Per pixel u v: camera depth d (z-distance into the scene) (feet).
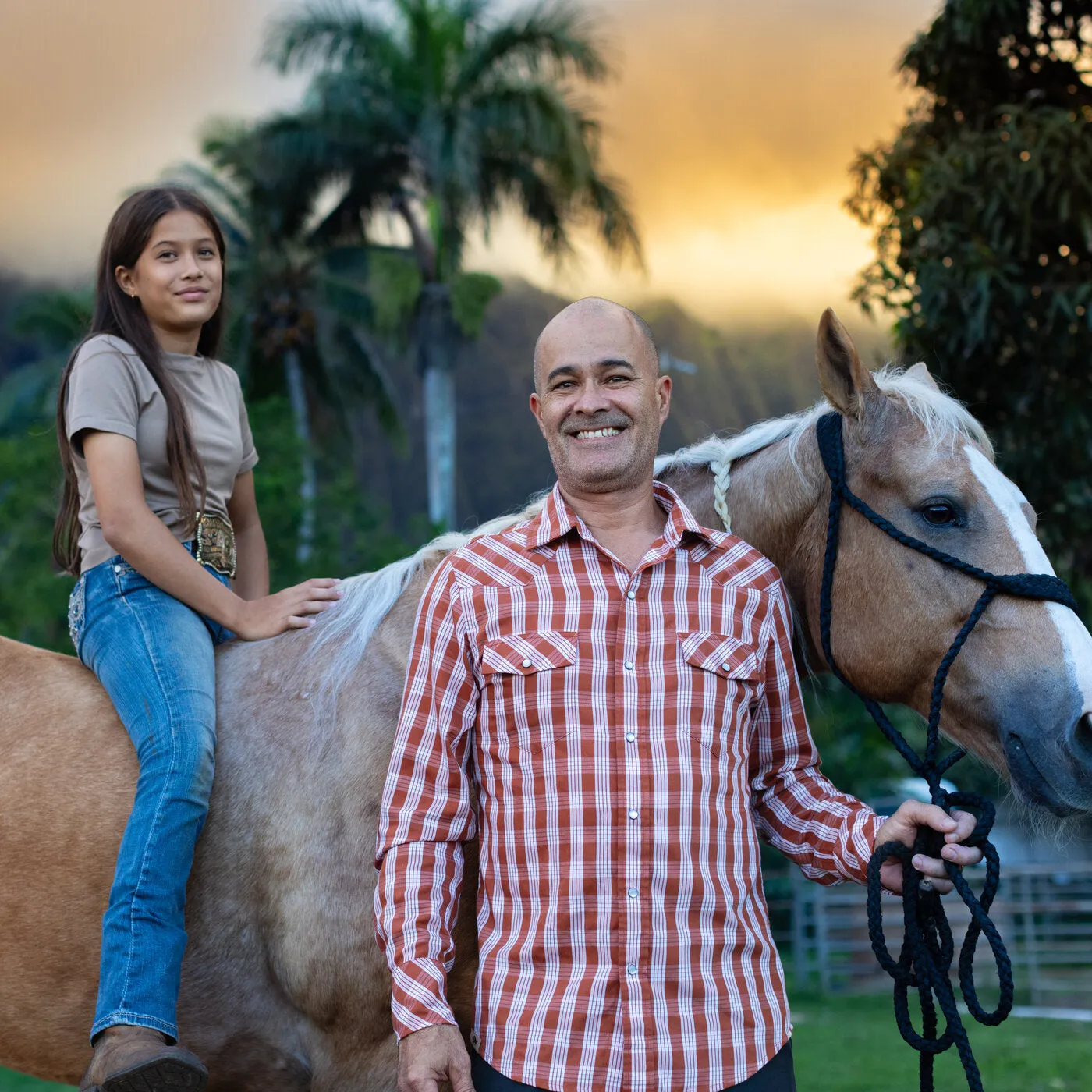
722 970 5.32
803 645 7.05
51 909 6.71
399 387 138.31
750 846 5.62
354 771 6.58
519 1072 5.20
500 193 75.66
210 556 7.34
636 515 6.02
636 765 5.40
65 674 7.48
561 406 5.93
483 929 5.57
